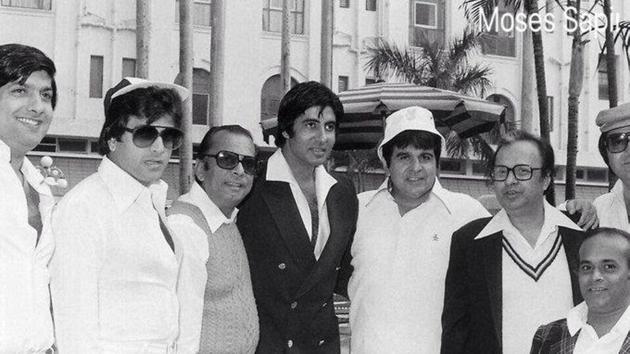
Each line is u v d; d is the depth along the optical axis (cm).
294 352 445
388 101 818
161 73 2456
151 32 2448
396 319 456
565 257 423
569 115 1658
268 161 471
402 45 2722
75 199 348
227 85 2530
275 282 446
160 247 363
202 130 2519
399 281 460
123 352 342
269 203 454
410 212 470
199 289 394
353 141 955
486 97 2827
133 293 351
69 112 2392
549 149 429
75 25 2409
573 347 369
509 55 2867
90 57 2428
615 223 453
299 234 450
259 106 2569
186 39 1628
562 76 2897
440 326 457
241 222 458
